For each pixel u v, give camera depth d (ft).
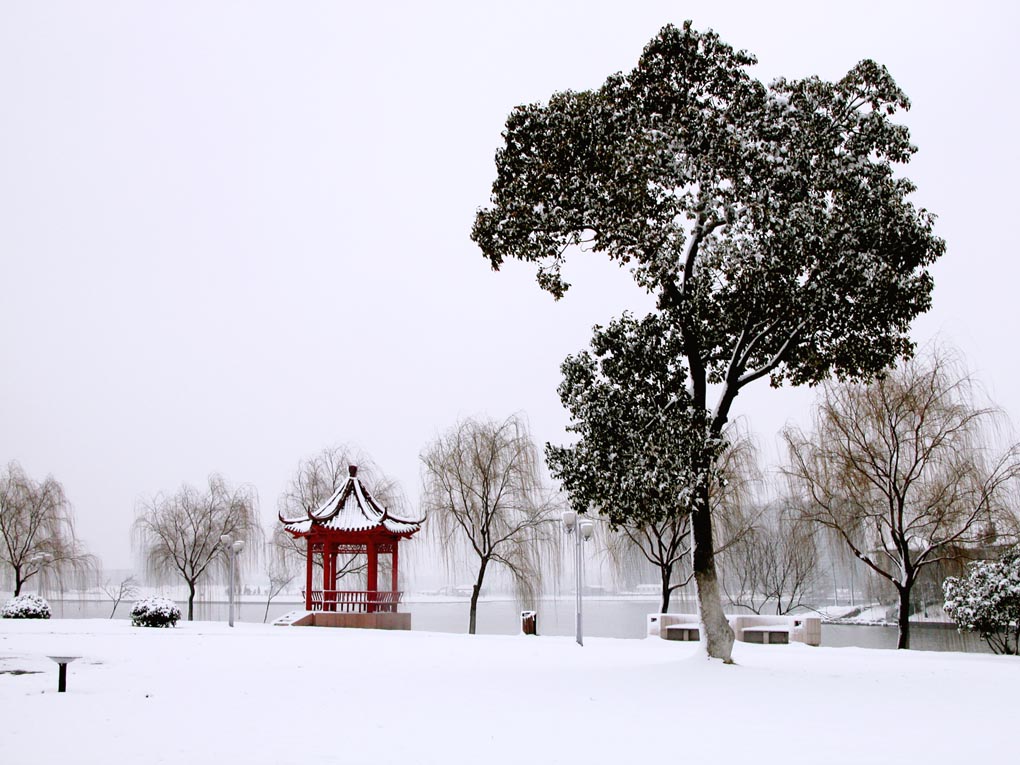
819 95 55.06
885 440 80.28
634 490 51.13
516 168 56.75
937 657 63.87
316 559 131.75
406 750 29.50
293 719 34.88
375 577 101.40
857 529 85.61
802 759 28.94
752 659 59.82
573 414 54.85
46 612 107.45
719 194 53.62
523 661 57.93
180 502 137.90
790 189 52.75
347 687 44.14
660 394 54.70
